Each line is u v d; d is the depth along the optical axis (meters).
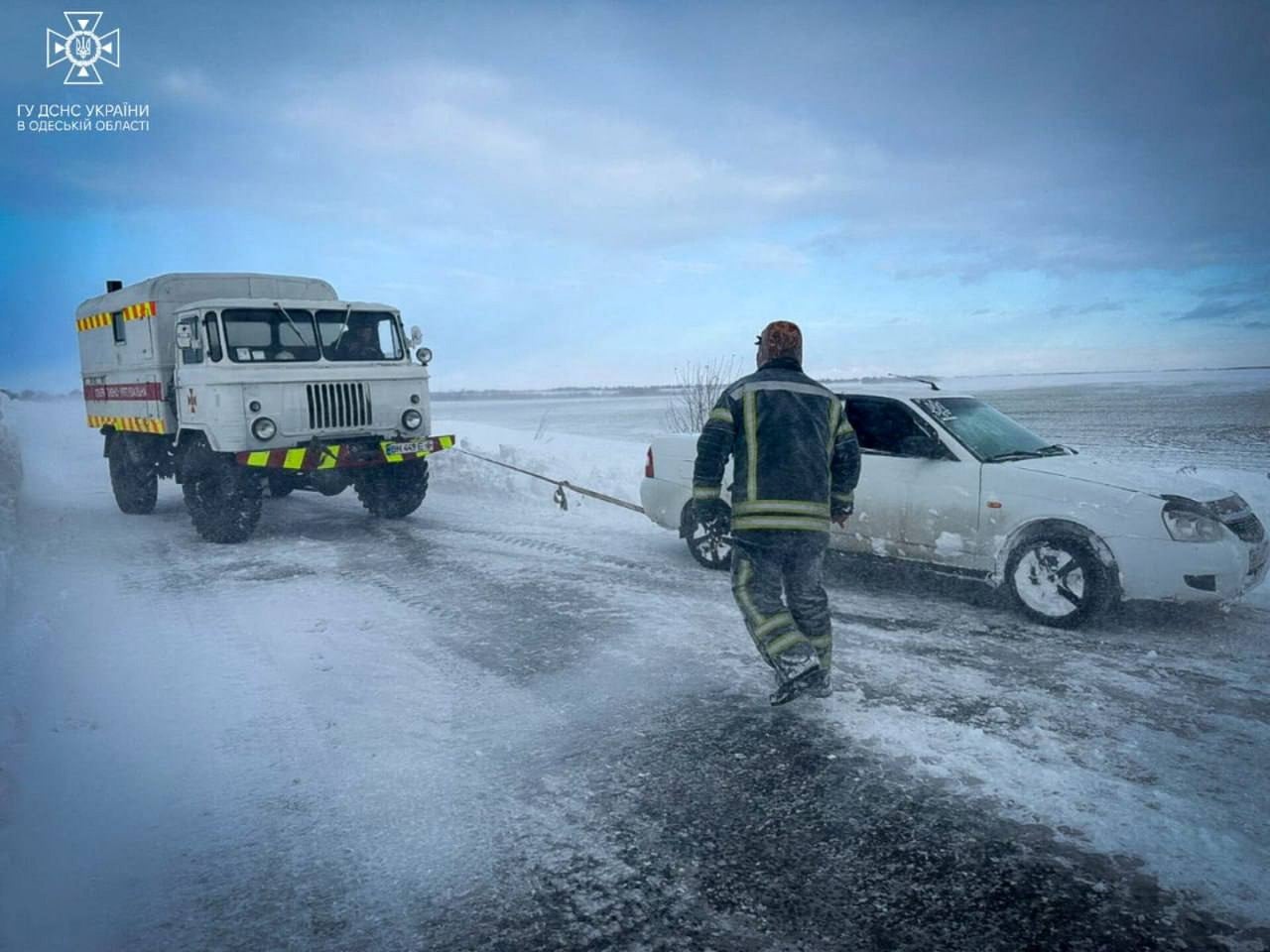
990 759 3.71
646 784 3.53
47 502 12.23
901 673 4.77
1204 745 3.84
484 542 8.66
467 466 12.73
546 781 3.57
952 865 2.93
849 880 2.86
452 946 2.54
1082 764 3.66
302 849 3.06
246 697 4.50
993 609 6.07
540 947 2.53
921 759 3.71
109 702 4.42
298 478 10.03
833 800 3.38
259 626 5.81
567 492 11.39
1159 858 2.95
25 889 2.79
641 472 12.40
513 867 2.95
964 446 6.12
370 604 6.36
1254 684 4.59
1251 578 5.49
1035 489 5.70
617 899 2.76
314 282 10.50
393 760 3.78
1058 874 2.87
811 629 4.22
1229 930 2.57
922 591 6.58
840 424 4.29
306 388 8.83
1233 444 18.92
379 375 9.30
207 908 2.72
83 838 3.12
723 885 2.84
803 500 4.06
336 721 4.20
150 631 5.71
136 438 10.55
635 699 4.44
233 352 8.57
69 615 6.05
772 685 4.61
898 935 2.58
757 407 4.15
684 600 6.37
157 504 12.05
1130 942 2.53
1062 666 4.88
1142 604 6.09
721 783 3.53
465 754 3.84
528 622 5.84
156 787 3.52
